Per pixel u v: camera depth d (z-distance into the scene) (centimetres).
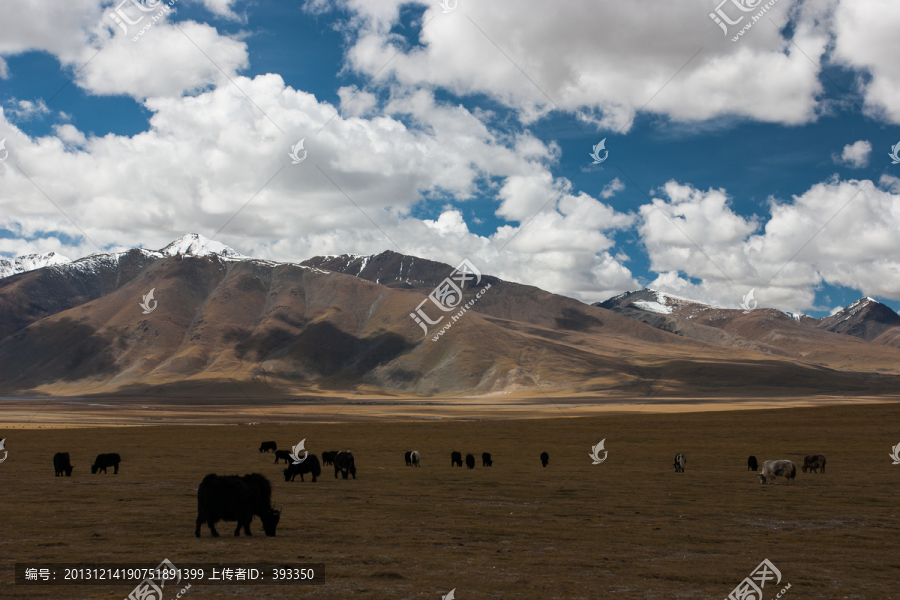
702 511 2503
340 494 2964
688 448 6303
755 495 3033
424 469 4494
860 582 1411
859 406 11725
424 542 1767
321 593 1223
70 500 2594
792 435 7494
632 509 2542
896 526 2202
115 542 1694
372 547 1684
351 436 8456
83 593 1219
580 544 1798
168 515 2181
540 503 2703
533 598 1212
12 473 3884
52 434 8575
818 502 2788
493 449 6450
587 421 11238
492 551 1667
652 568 1508
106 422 13338
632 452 5975
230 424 12569
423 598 1195
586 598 1222
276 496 2866
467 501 2736
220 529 1942
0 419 13950
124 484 3272
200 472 4003
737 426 8950
